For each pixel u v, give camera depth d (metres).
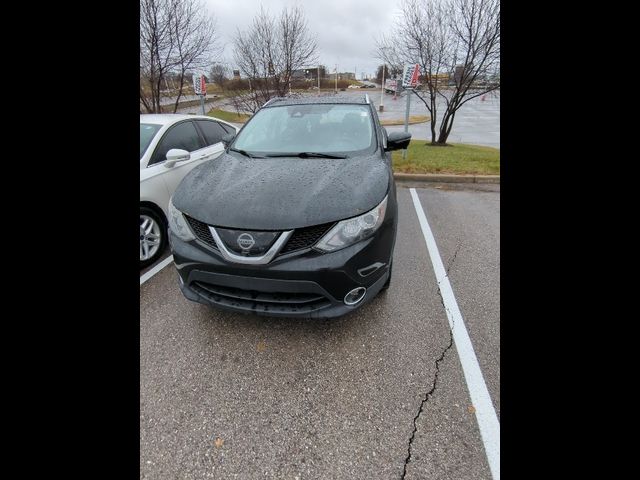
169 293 2.85
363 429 1.73
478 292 2.84
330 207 2.01
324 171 2.44
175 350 2.23
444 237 3.96
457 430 1.71
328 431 1.72
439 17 10.11
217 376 2.04
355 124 3.25
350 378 2.02
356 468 1.56
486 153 9.40
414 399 1.88
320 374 2.04
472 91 11.35
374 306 2.66
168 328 2.42
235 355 2.19
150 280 3.07
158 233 3.44
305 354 2.19
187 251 2.15
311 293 2.00
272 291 2.00
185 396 1.92
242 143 3.19
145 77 10.52
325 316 2.04
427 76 11.13
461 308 2.63
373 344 2.27
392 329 2.40
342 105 3.52
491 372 2.04
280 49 10.98
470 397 1.88
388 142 3.20
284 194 2.12
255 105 11.41
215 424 1.77
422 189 6.16
